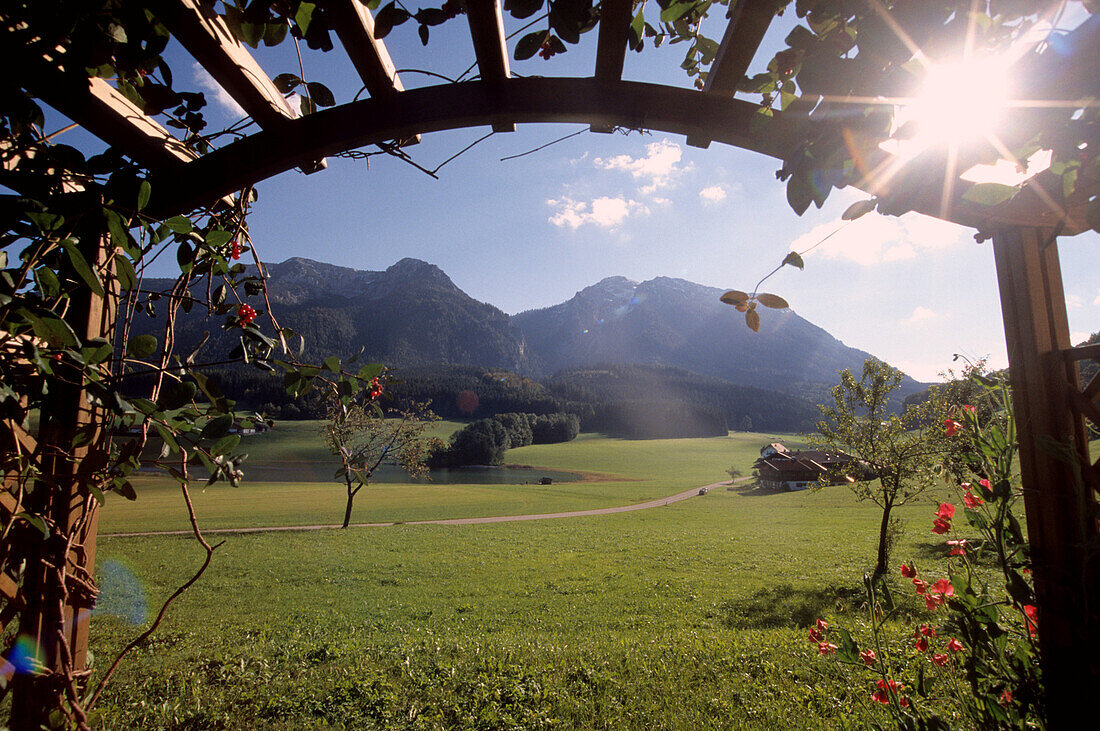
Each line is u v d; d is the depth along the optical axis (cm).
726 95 175
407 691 556
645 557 1967
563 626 1056
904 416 1217
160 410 157
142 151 182
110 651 739
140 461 164
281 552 2120
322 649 724
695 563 1806
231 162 188
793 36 136
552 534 2738
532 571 1742
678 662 660
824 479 1318
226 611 1204
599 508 4362
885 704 244
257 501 4331
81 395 165
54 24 139
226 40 158
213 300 206
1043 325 190
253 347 183
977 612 207
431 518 3562
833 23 133
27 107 156
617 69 174
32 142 162
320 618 1128
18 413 146
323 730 473
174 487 5241
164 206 190
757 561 1784
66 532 163
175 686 578
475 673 611
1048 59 113
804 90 127
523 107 181
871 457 1247
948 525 228
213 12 151
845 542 2094
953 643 236
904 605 928
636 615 1143
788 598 1206
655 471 8794
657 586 1445
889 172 133
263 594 1412
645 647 750
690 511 4066
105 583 1531
